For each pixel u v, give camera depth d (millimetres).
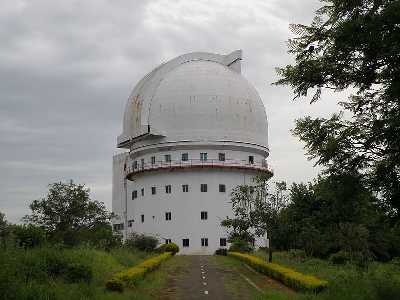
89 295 19531
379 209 17703
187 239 82812
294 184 58812
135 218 88938
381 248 53219
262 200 46156
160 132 84625
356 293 19344
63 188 50438
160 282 29703
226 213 83625
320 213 55688
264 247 74750
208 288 28109
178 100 86000
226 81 88875
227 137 85188
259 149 88188
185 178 84500
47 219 48906
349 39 14898
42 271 22094
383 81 16000
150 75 93750
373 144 16594
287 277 28844
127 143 90062
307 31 16250
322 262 45031
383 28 14266
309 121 17719
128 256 41875
